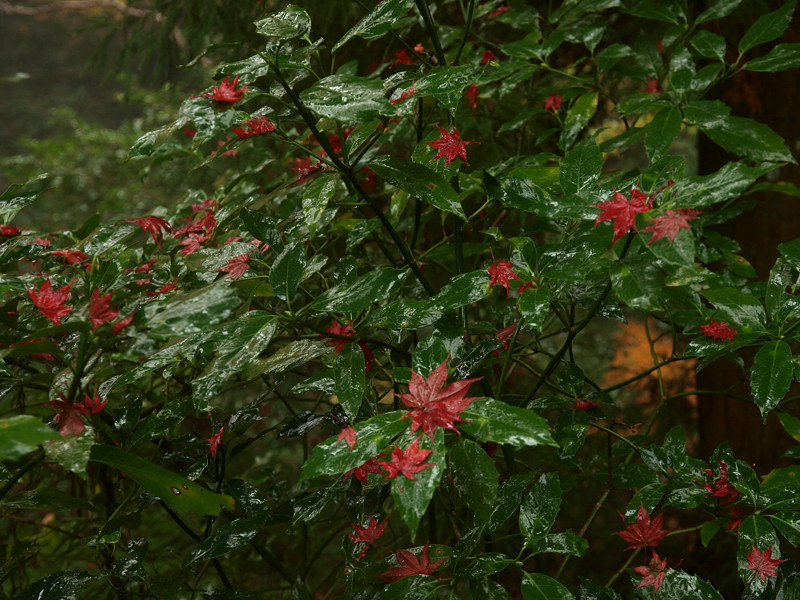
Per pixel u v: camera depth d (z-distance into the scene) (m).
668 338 4.59
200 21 2.44
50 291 1.00
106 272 1.10
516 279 0.98
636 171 1.47
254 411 1.27
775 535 1.07
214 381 0.89
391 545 1.99
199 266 1.07
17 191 1.29
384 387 1.68
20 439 0.68
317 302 0.96
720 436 2.41
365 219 1.51
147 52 2.65
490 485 0.95
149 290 1.07
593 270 1.26
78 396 0.97
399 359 1.35
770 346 1.04
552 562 3.07
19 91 11.72
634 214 0.88
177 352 0.98
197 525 2.59
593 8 1.62
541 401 1.26
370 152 1.36
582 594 1.13
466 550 1.04
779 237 2.17
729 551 2.75
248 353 0.91
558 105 1.70
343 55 2.32
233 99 0.91
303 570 1.65
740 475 1.14
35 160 6.95
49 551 1.97
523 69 1.62
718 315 1.11
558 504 1.05
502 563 1.02
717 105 1.39
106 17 2.67
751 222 2.22
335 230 1.53
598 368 4.46
